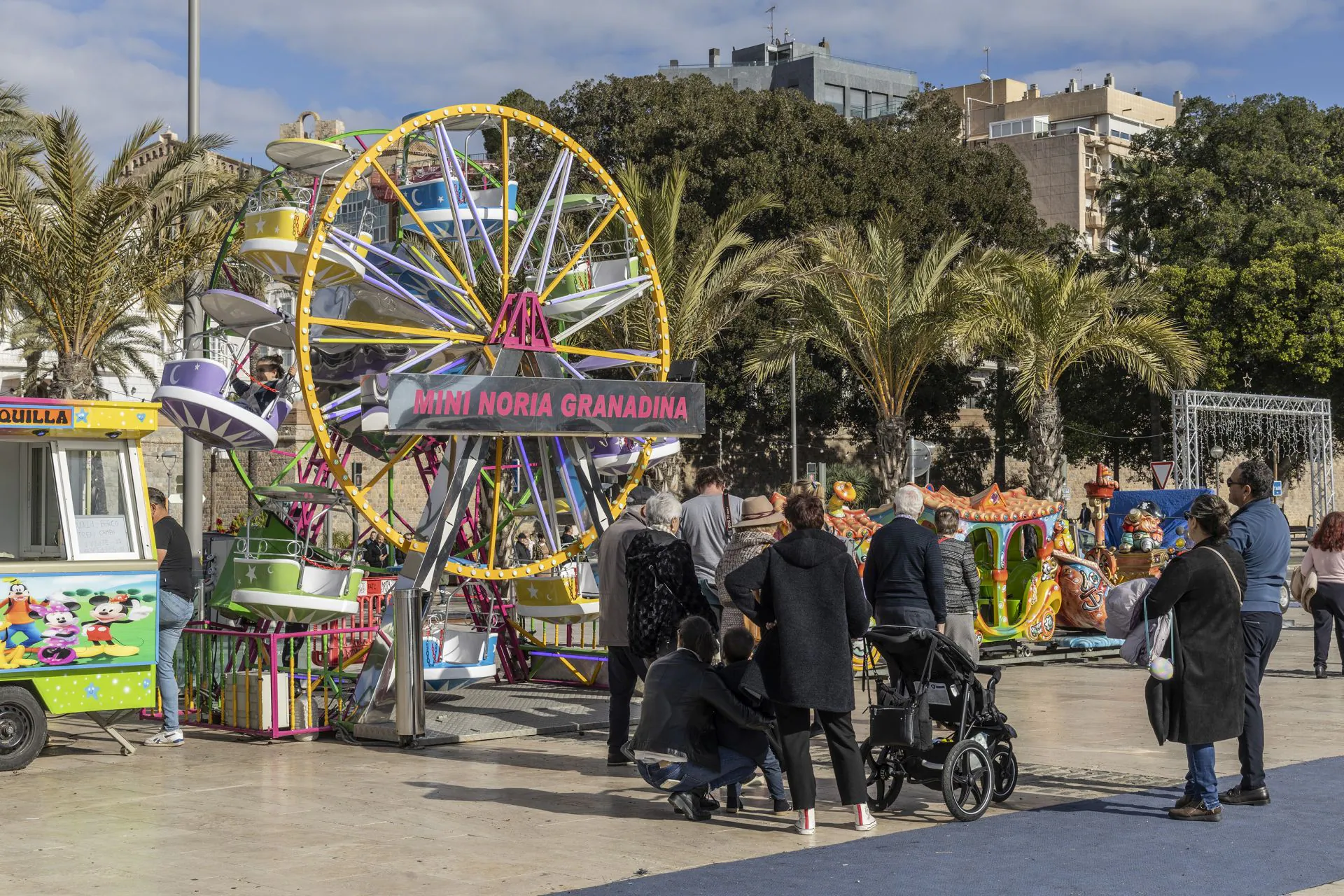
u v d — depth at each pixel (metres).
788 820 7.23
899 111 47.00
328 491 11.70
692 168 37.41
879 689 7.50
